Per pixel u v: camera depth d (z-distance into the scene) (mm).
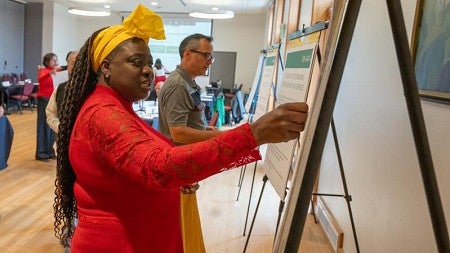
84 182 979
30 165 5008
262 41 11969
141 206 1004
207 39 2346
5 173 4652
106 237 988
